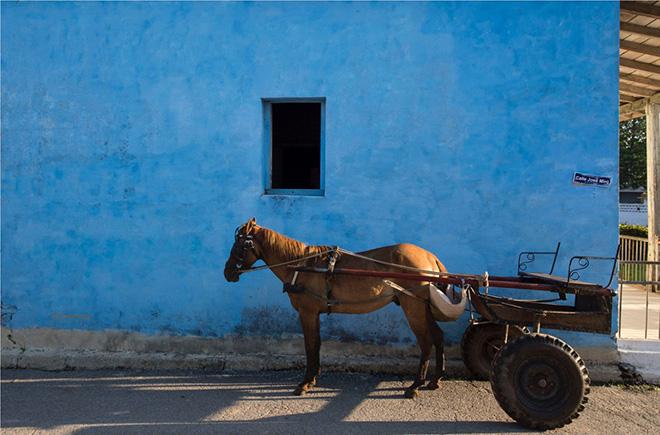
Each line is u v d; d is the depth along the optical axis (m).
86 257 5.57
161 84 5.48
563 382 3.62
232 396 4.49
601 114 4.92
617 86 4.89
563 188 4.99
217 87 5.41
